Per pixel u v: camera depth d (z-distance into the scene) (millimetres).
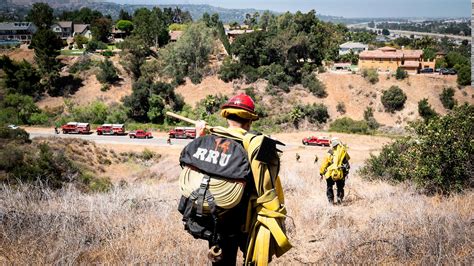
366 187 10641
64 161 25625
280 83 83062
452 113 10258
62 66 91250
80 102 81062
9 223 4887
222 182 2170
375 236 5188
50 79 83312
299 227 6086
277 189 2357
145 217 5812
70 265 3857
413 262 4309
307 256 4848
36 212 5449
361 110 80562
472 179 9438
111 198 6918
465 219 5629
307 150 51750
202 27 88875
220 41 102938
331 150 8641
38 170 23000
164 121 72500
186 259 4105
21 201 5984
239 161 2197
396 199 8234
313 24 106688
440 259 4062
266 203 2205
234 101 2439
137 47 89375
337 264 4344
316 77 85688
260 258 2143
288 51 86125
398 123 78250
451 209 6500
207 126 2492
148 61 94438
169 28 141000
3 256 4070
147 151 52875
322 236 5582
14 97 76500
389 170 12461
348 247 4703
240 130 2381
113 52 100750
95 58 94562
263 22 149750
